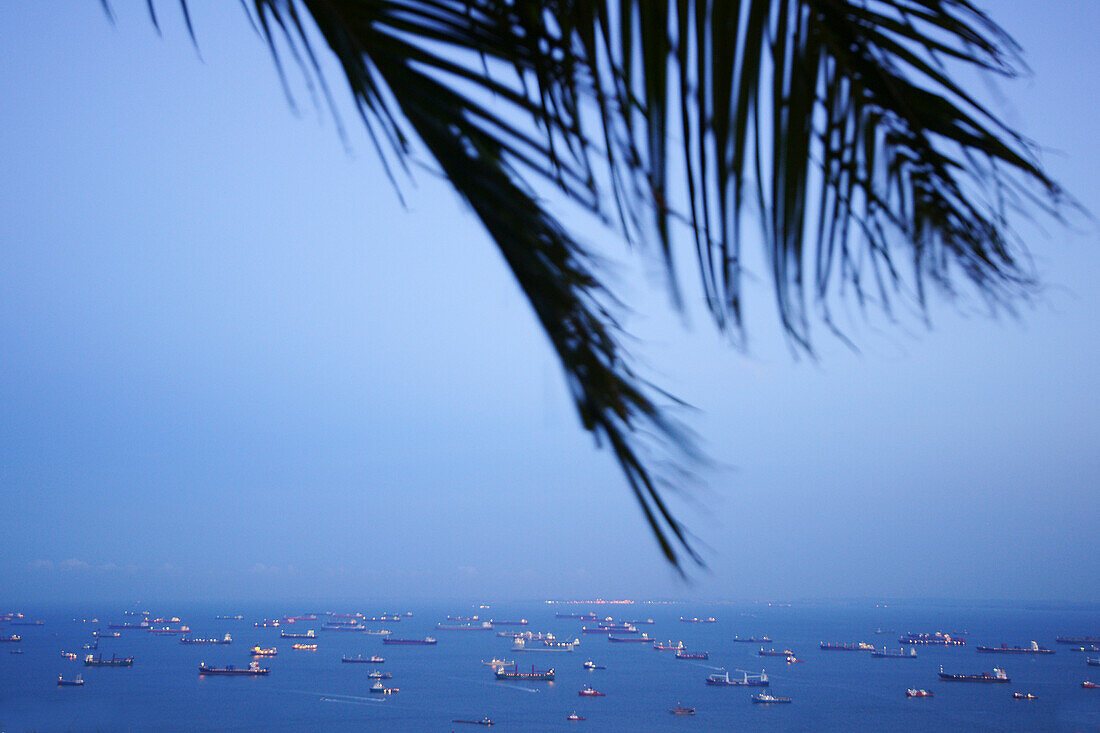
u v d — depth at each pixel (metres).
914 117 0.79
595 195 0.76
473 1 0.81
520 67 0.78
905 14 0.78
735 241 0.75
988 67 0.77
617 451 0.80
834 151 0.79
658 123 0.73
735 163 0.75
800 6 0.77
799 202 0.78
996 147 0.78
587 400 0.81
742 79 0.75
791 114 0.77
